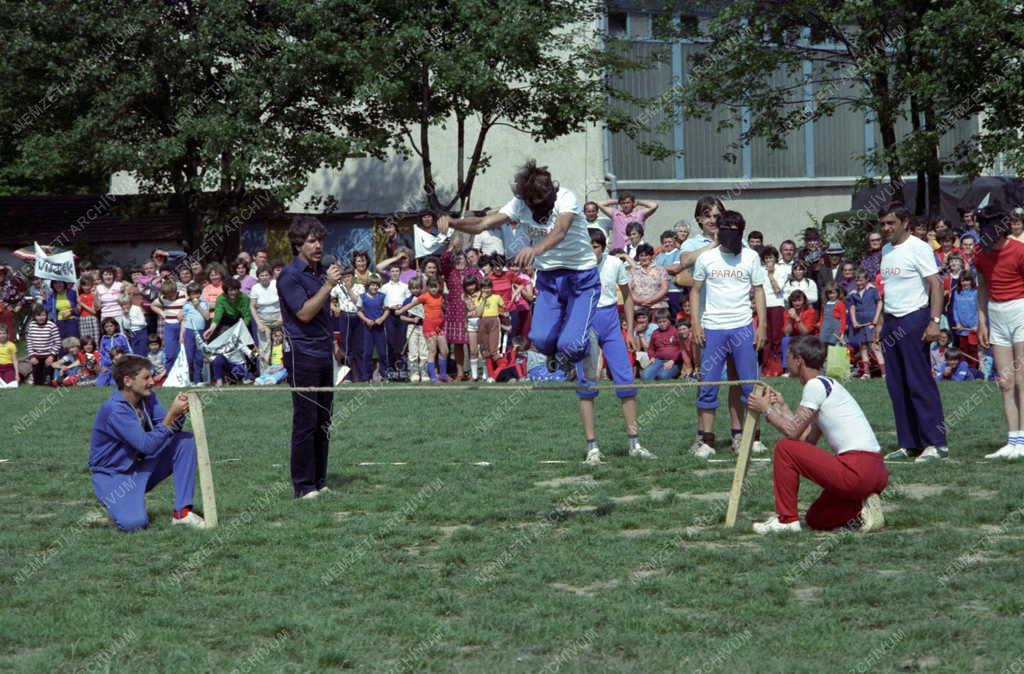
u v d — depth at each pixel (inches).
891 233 393.7
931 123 873.5
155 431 313.1
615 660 202.7
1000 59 809.5
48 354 768.9
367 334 705.6
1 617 232.8
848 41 920.9
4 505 355.3
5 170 1491.1
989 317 394.3
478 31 900.6
